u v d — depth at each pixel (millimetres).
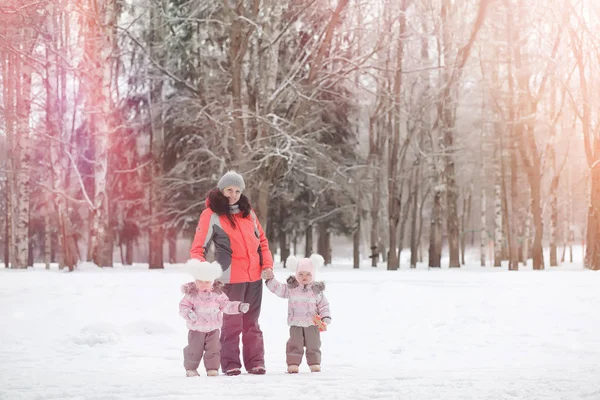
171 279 23125
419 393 5121
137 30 37125
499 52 38719
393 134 45094
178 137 38500
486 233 53125
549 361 7848
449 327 11266
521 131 36281
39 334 10508
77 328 11133
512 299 15578
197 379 6406
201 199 37750
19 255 38000
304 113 29281
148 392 5363
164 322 11492
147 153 40594
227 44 33000
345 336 10359
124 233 48625
